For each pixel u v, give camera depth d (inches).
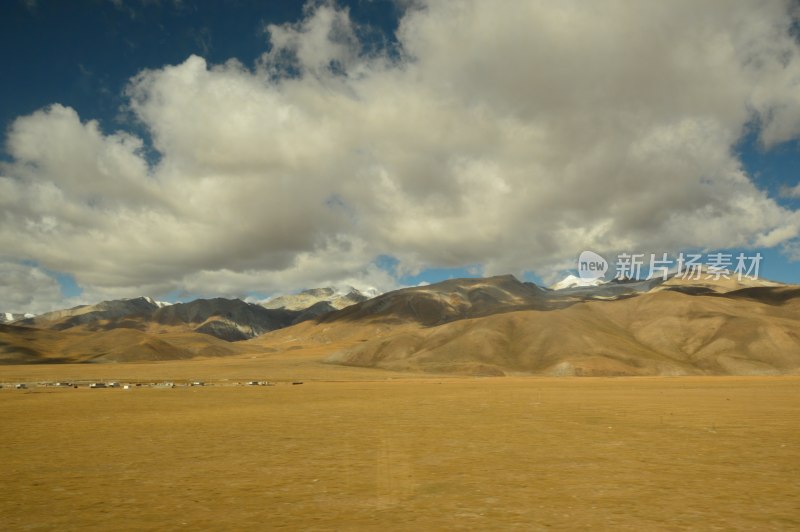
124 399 3154.5
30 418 2014.0
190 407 2541.8
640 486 829.8
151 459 1098.7
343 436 1441.9
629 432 1496.1
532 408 2354.8
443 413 2130.9
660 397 3102.9
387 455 1129.4
